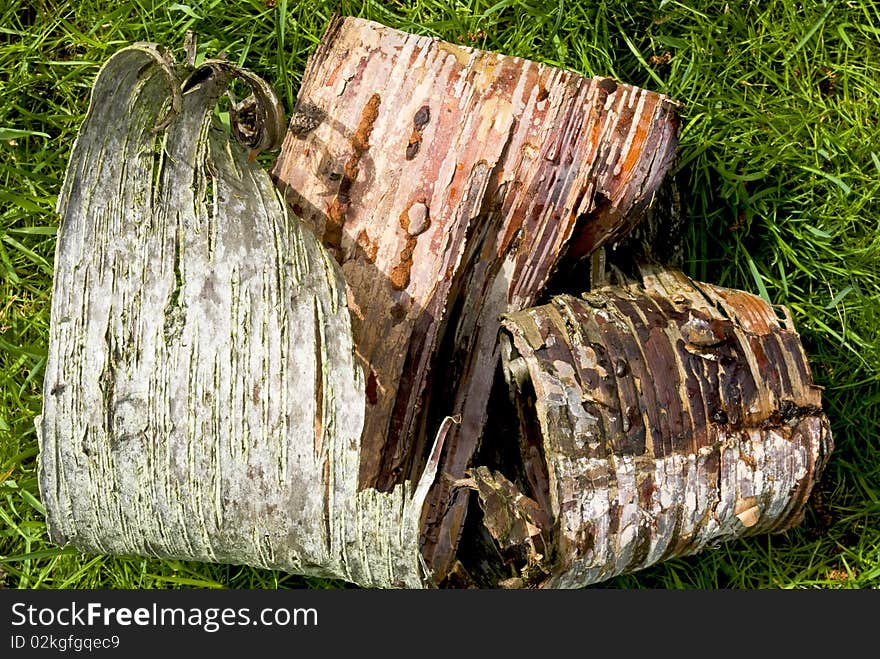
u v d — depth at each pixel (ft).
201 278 3.81
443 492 4.46
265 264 3.85
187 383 3.77
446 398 4.48
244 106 4.75
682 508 4.17
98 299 3.80
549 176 4.39
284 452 3.76
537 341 4.05
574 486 3.92
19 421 5.76
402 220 4.38
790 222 6.16
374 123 4.56
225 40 6.19
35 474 5.75
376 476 4.22
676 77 6.22
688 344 4.27
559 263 4.59
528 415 4.58
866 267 6.07
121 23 6.12
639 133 4.43
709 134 6.14
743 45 6.25
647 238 5.09
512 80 4.44
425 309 4.28
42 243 6.03
